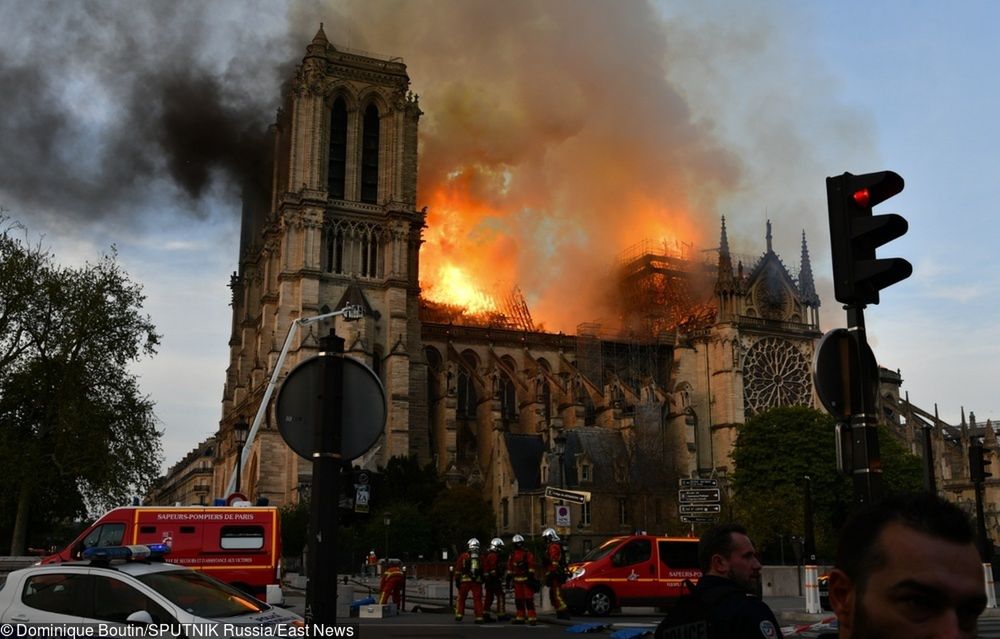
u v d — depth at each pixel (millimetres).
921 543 3520
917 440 139500
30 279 70812
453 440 126562
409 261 135000
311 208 124125
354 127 132250
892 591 3508
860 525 3738
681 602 7391
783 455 103750
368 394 11531
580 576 40000
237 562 38281
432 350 144625
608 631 32406
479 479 124938
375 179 133250
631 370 149625
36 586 17266
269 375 118625
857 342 11781
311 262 122812
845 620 3723
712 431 137375
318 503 11156
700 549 8852
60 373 70375
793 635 30469
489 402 131750
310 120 127750
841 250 11891
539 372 140750
